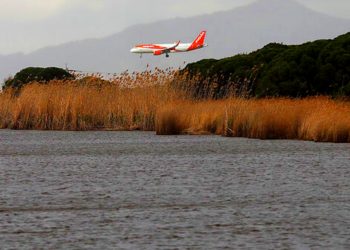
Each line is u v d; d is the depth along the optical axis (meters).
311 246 32.59
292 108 96.56
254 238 34.09
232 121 101.88
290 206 42.16
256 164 65.06
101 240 33.78
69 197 45.84
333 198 45.03
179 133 106.94
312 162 66.38
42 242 33.47
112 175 57.25
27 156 74.56
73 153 77.69
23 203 43.66
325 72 163.62
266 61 180.75
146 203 43.53
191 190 48.78
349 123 88.81
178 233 35.09
